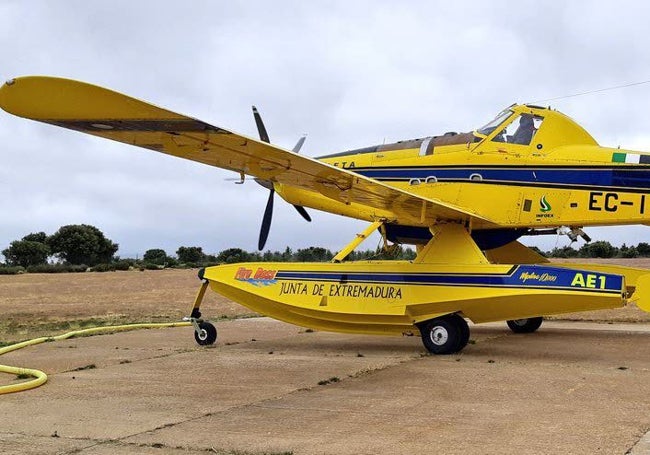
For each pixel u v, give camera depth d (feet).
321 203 36.27
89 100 18.69
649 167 28.58
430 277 28.78
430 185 33.30
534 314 27.45
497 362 25.62
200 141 22.90
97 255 171.73
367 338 34.32
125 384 22.54
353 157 36.76
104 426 16.90
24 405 19.53
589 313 46.47
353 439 15.17
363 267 30.45
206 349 30.96
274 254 102.12
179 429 16.47
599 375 22.40
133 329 40.09
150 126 20.90
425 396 19.62
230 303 58.13
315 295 31.01
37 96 18.53
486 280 27.58
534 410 17.52
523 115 31.99
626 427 15.53
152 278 92.58
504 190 31.42
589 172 29.84
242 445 14.90
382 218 34.19
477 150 32.32
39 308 55.06
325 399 19.53
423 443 14.69
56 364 27.12
